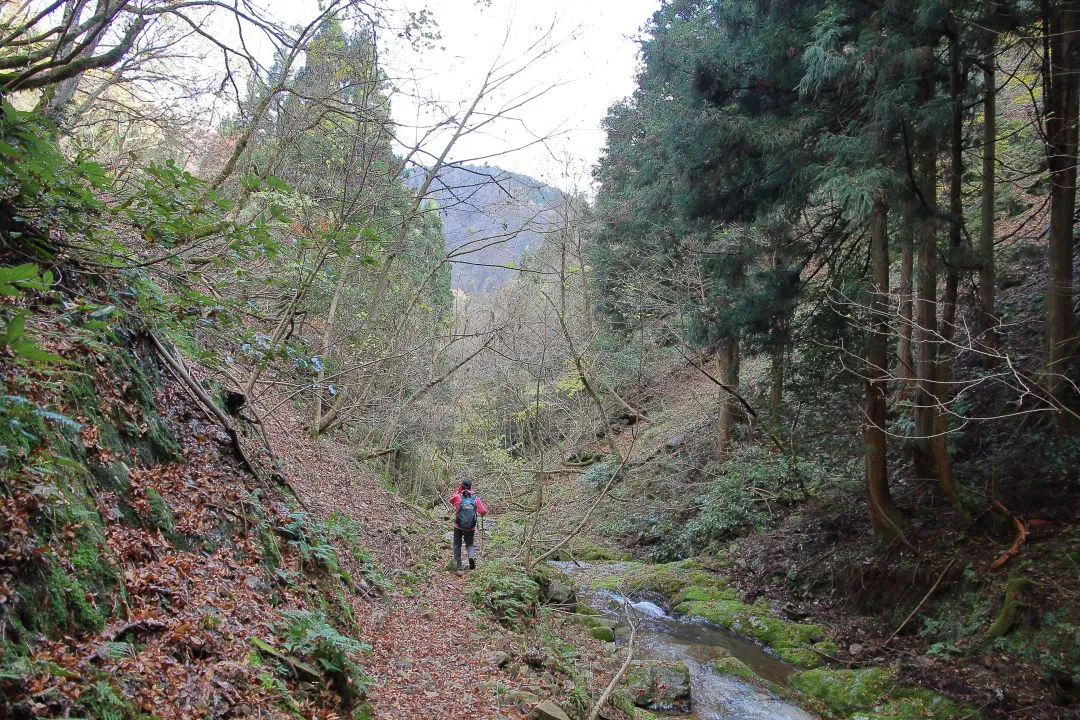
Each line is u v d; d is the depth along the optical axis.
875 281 9.47
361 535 8.73
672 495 16.66
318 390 9.77
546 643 7.61
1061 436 9.59
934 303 9.59
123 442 4.25
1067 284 9.92
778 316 10.70
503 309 17.55
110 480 3.82
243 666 3.41
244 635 3.73
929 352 9.88
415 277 15.63
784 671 8.95
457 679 5.61
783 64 10.37
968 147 10.84
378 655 5.47
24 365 3.44
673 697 7.52
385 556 8.63
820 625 9.98
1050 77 10.09
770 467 14.34
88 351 4.22
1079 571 7.83
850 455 12.52
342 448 12.47
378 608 6.57
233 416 6.80
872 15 8.87
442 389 16.30
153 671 2.97
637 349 19.23
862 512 11.66
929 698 7.47
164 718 2.77
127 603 3.25
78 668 2.61
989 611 8.17
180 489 4.50
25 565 2.70
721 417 16.69
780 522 13.54
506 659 6.46
